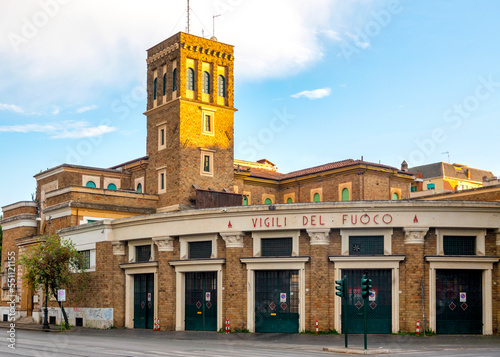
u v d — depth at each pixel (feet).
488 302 131.34
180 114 217.15
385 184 229.66
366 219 132.67
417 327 128.16
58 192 205.57
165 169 220.43
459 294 132.67
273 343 115.34
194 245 150.20
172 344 112.57
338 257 132.77
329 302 133.80
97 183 229.66
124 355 88.33
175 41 222.48
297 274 137.39
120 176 235.20
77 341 119.65
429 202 130.93
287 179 252.83
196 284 148.46
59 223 199.93
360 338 124.36
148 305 157.58
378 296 132.98
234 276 140.56
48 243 170.30
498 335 129.90
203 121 222.89
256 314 139.44
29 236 210.18
